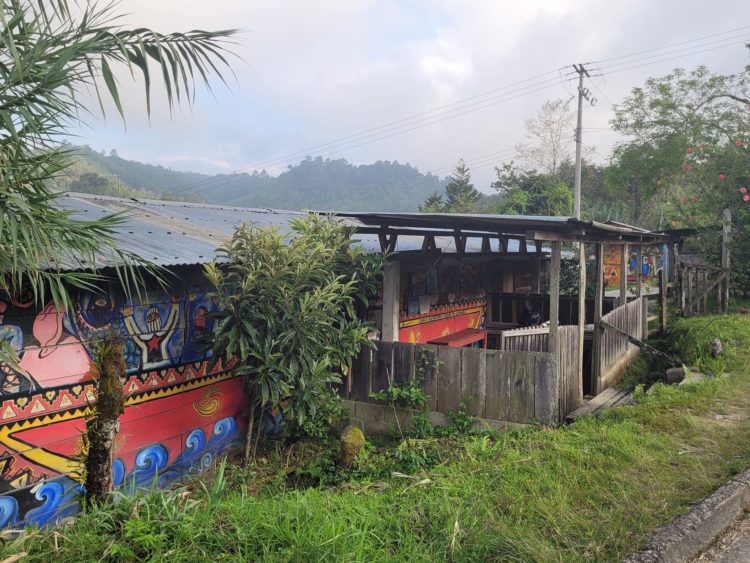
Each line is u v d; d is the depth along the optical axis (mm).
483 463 4625
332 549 2854
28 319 4500
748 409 5730
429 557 2932
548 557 2945
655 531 3230
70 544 2930
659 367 9703
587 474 4086
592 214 26672
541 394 6133
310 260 5797
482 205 49219
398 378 6996
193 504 3285
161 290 5680
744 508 3744
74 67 3232
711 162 14938
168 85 3422
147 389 5578
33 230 3070
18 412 4438
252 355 5762
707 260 13844
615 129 17328
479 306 12922
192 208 8672
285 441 6723
